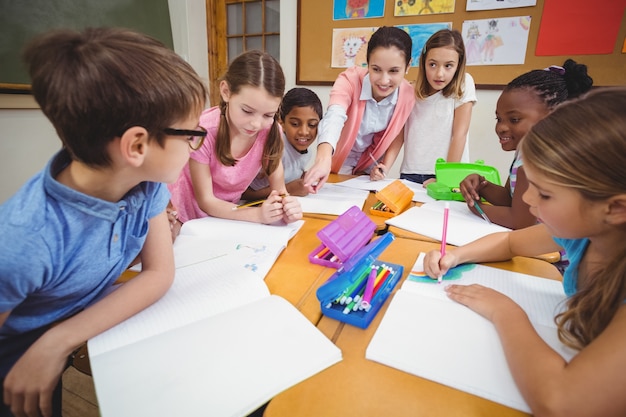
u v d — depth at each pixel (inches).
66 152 19.7
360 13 100.9
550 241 25.7
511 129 42.5
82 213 19.9
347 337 19.4
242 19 123.0
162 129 18.3
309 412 14.5
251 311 20.9
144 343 18.2
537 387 14.8
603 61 83.0
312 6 105.3
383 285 24.1
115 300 20.8
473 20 90.8
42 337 18.3
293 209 36.4
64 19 83.0
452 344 18.4
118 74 16.5
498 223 38.6
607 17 80.6
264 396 15.1
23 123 80.2
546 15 84.9
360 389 15.7
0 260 16.8
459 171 53.1
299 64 111.3
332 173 66.6
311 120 57.9
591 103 17.1
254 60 37.7
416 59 98.0
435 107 64.6
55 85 16.4
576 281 22.8
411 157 68.9
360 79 59.9
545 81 39.9
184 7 115.6
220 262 27.8
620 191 16.0
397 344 18.3
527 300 22.9
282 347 17.9
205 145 40.9
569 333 18.5
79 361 21.1
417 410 14.8
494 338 18.8
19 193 18.9
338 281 22.2
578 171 16.6
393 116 61.6
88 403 43.0
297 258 29.6
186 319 20.6
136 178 20.0
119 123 17.0
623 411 13.7
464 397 15.4
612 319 16.3
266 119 39.5
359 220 31.0
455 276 26.1
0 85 73.4
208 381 15.8
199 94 19.7
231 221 37.3
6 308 18.1
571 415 13.7
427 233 34.5
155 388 15.4
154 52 18.1
